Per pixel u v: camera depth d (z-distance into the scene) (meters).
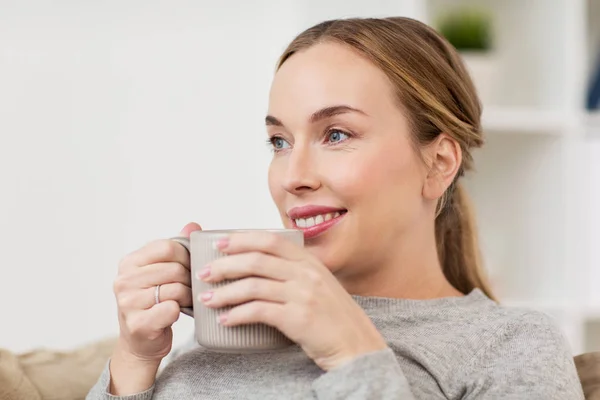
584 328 2.18
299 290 0.78
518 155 2.03
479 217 2.03
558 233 1.95
